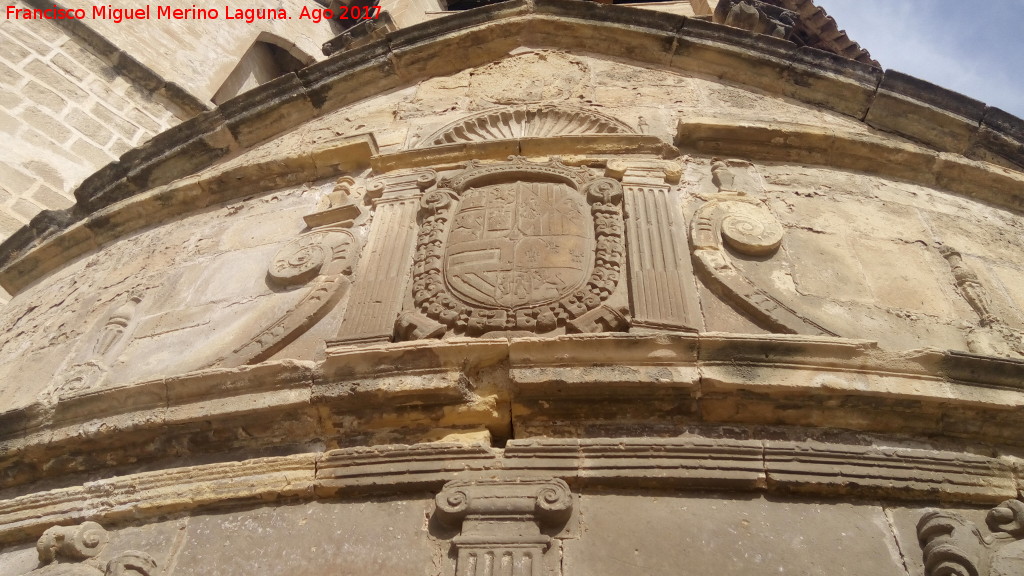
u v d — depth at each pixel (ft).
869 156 19.07
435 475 11.99
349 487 12.10
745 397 12.50
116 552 12.28
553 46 23.99
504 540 10.82
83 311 18.67
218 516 12.46
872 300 15.17
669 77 22.54
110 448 13.97
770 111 21.04
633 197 16.94
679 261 15.29
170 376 13.88
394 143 20.81
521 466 11.92
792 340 12.85
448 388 12.66
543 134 20.33
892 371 12.69
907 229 17.37
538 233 15.83
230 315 16.28
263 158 20.39
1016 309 15.76
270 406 13.12
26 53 30.99
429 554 11.07
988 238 17.76
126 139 32.48
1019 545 10.75
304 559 11.39
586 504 11.56
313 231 17.81
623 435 12.53
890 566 10.73
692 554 10.86
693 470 11.68
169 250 19.47
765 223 16.55
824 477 11.59
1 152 27.76
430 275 15.20
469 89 22.82
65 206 28.63
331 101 23.68
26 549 13.20
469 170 17.97
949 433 12.66
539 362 12.87
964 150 20.10
